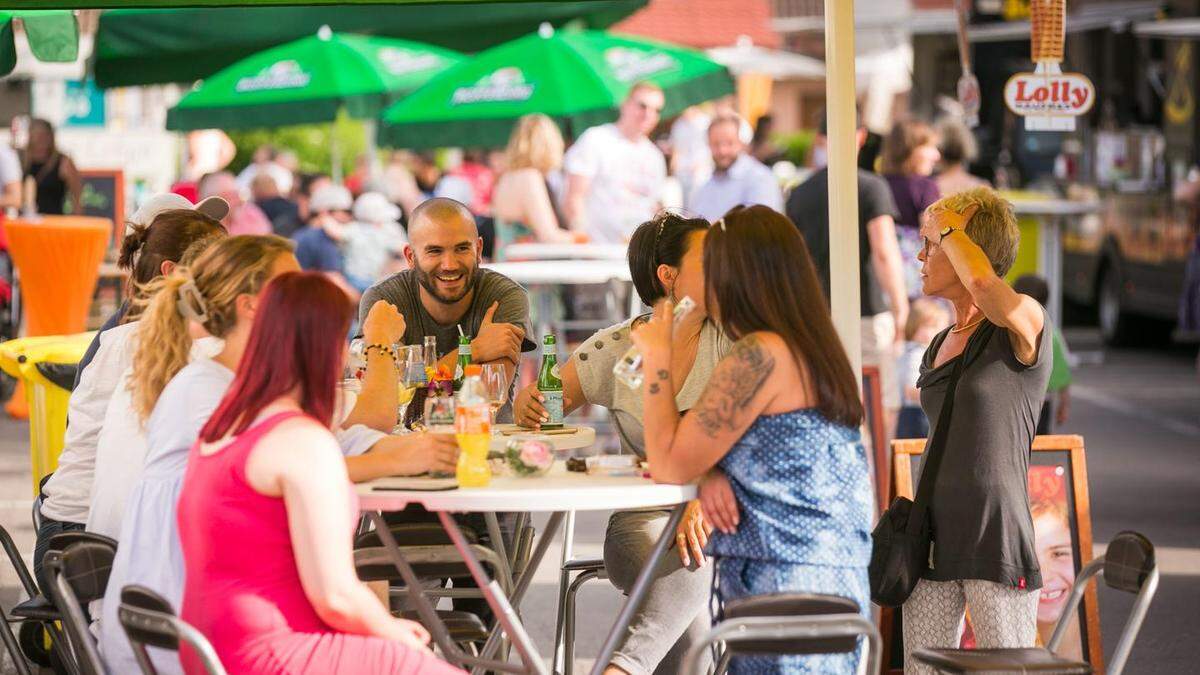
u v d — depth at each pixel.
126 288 8.36
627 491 6.33
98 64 19.44
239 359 6.56
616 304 17.61
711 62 19.81
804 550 6.37
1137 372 24.17
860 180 12.66
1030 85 10.90
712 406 6.38
